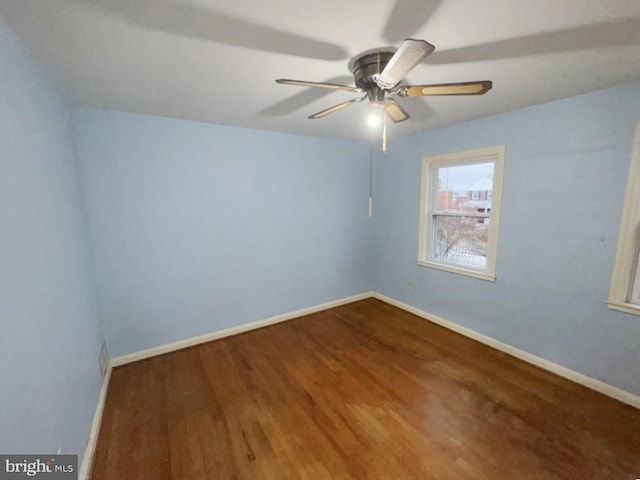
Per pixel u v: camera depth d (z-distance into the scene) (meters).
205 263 3.07
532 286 2.59
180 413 2.06
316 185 3.75
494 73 1.80
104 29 1.29
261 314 3.51
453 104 2.41
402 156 3.76
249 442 1.80
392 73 1.28
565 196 2.33
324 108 2.45
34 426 1.15
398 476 1.56
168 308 2.91
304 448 1.75
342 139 3.81
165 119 2.71
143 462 1.67
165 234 2.82
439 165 3.38
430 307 3.61
